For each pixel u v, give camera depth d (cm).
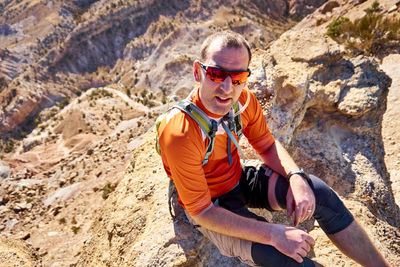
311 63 413
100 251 334
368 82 402
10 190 1706
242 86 156
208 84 152
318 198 189
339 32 828
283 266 171
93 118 9175
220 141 174
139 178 348
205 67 149
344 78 407
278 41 460
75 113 9762
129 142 1747
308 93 382
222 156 183
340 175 354
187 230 237
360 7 1495
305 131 394
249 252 178
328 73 416
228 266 238
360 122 390
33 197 1479
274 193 200
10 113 18325
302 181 190
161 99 16488
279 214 299
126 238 284
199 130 159
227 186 194
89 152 1877
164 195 288
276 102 353
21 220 1182
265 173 210
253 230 167
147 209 291
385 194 343
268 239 166
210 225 173
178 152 156
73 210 1138
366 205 328
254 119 204
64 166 1889
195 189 167
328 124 397
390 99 603
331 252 261
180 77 18412
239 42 149
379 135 404
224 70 145
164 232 242
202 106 163
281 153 211
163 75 18925
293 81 353
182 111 161
